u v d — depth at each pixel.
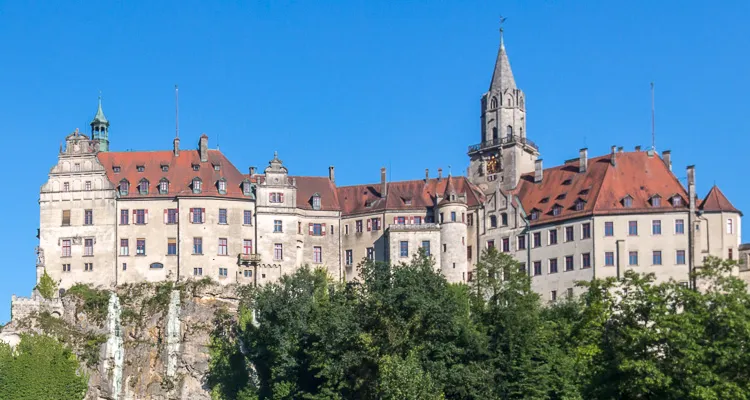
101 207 172.75
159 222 172.38
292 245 175.25
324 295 152.25
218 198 173.38
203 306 168.38
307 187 182.50
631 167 168.25
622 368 98.44
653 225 161.12
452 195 173.88
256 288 161.38
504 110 184.62
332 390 130.25
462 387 126.75
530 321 132.75
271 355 147.25
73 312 166.12
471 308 140.75
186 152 179.75
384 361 123.94
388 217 177.38
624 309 104.94
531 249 168.75
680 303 103.94
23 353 156.50
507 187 180.25
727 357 95.44
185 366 164.00
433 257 172.12
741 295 101.44
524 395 126.00
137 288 169.88
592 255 161.88
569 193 169.62
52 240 172.38
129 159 178.75
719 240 159.38
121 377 163.38
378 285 138.38
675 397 97.00
